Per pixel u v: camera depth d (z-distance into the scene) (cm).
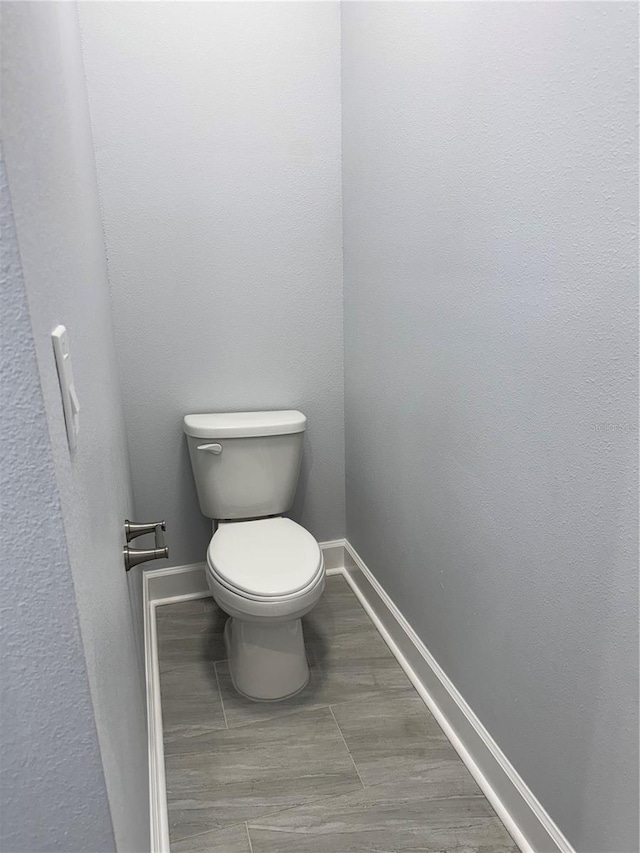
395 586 213
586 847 126
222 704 193
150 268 212
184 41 196
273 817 156
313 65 208
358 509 244
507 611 144
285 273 226
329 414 247
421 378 175
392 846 148
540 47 112
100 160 199
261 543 199
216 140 207
